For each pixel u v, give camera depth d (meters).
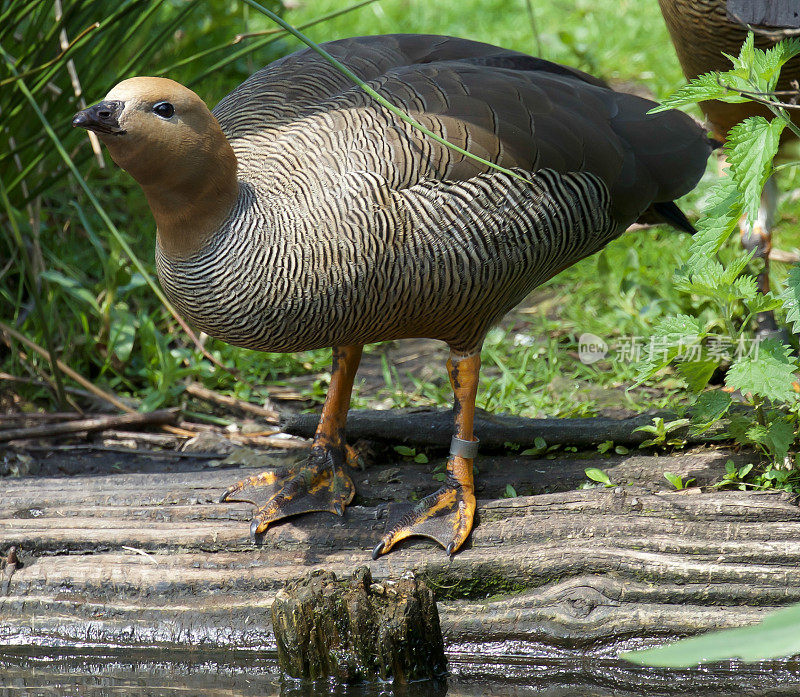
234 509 6.97
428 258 6.16
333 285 6.05
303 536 6.77
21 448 8.40
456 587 6.51
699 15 7.26
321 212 6.02
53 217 10.74
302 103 6.51
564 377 9.09
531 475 7.12
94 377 9.58
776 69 5.93
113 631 6.59
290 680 6.11
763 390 6.15
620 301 9.77
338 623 5.94
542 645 6.32
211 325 6.24
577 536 6.59
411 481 7.15
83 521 6.98
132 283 9.56
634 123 7.14
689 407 7.36
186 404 9.09
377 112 6.27
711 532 6.47
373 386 9.27
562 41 14.02
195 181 5.84
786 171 11.03
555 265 6.93
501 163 6.30
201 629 6.55
